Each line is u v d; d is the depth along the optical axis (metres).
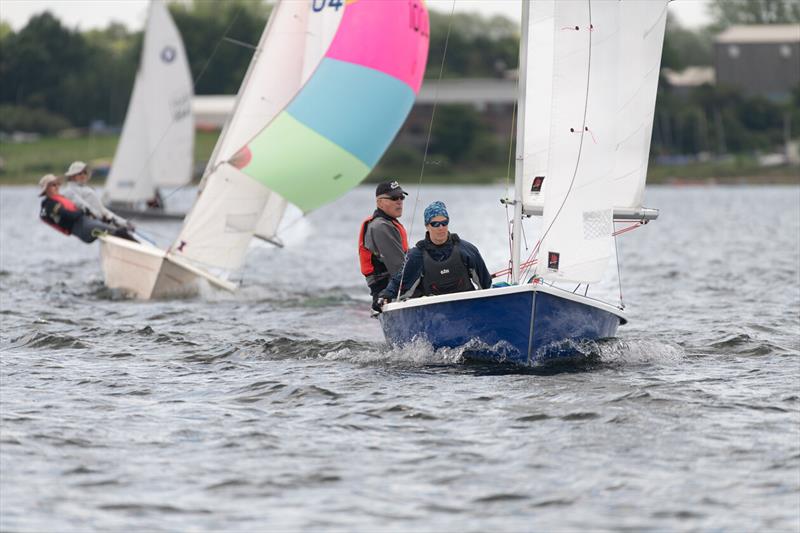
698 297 62.38
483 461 27.19
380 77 62.03
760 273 76.69
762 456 27.31
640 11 39.31
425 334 38.84
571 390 34.28
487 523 23.22
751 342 43.53
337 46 61.25
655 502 24.31
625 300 61.28
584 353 39.03
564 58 37.22
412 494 24.95
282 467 26.84
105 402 33.41
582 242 37.25
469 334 38.19
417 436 29.39
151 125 147.62
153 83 147.25
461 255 38.94
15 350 42.69
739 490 24.97
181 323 50.62
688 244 112.88
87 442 28.92
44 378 37.00
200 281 61.66
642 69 39.50
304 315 54.22
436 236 38.75
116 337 45.88
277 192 61.47
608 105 37.16
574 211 37.22
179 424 30.75
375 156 63.88
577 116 37.19
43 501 24.53
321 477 26.11
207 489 25.34
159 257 60.38
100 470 26.64
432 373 37.25
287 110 60.97
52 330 47.72
